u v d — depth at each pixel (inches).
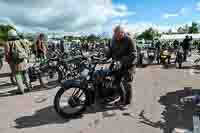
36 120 161.0
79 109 168.1
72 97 163.3
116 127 146.3
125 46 178.9
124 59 175.6
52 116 168.6
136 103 193.8
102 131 140.8
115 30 180.5
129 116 164.9
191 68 416.5
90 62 182.1
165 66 452.1
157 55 501.4
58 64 278.1
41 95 227.5
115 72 172.1
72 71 275.1
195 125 129.5
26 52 233.0
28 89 245.6
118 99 191.2
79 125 151.0
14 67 226.5
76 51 356.8
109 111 175.9
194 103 185.9
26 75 240.4
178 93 223.9
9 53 221.6
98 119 160.6
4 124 154.3
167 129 141.1
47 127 148.7
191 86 255.0
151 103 193.3
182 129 139.9
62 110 163.2
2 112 177.2
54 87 260.2
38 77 255.0
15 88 258.4
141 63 464.8
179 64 422.9
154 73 358.0
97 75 166.9
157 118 159.6
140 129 142.3
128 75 179.9
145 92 230.2
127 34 179.3
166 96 213.8
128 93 186.2
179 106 183.6
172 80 293.7
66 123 154.9
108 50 189.8
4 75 360.2
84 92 164.6
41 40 355.9
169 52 491.8
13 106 192.1
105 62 177.6
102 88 167.6
